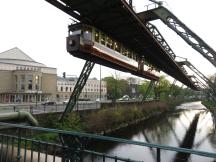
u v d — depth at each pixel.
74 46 17.80
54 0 15.83
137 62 30.50
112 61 22.48
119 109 39.91
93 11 17.59
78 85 27.45
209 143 29.75
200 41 20.70
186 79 59.38
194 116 61.59
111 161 16.23
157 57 34.75
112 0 15.84
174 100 102.81
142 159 21.17
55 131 4.81
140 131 35.88
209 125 45.56
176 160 21.62
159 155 3.57
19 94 69.62
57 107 32.28
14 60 74.75
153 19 21.11
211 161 21.09
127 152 23.53
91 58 20.67
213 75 80.81
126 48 26.27
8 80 70.00
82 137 4.55
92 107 37.34
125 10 17.30
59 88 103.31
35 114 23.25
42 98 75.94
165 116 58.97
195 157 22.69
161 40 29.03
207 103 92.19
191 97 189.12
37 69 77.69
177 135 34.91
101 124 31.12
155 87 82.31
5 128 13.64
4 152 7.70
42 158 7.10
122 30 21.81
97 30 20.00
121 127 36.62
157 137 32.62
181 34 20.86
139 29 21.50
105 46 21.17
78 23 18.19
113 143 26.89
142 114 49.28
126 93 126.75
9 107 26.19
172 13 20.31
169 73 55.25
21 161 6.79
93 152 4.52
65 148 4.80
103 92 124.25
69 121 26.31
